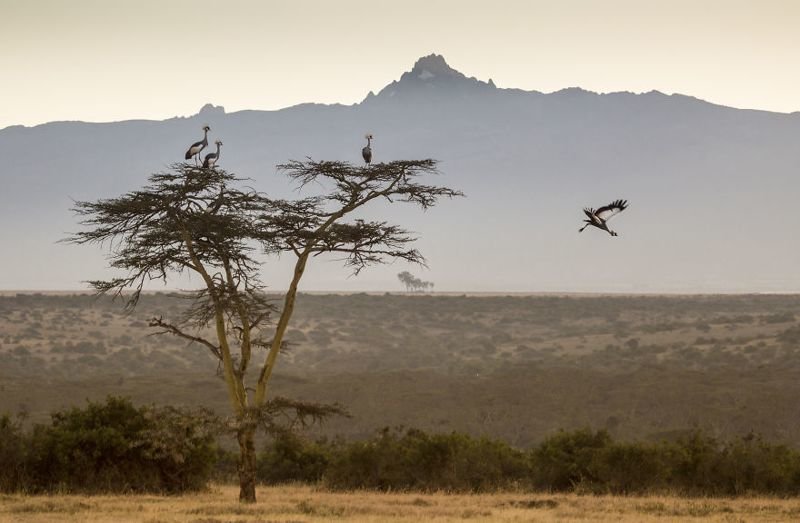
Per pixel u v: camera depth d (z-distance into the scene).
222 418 101.19
